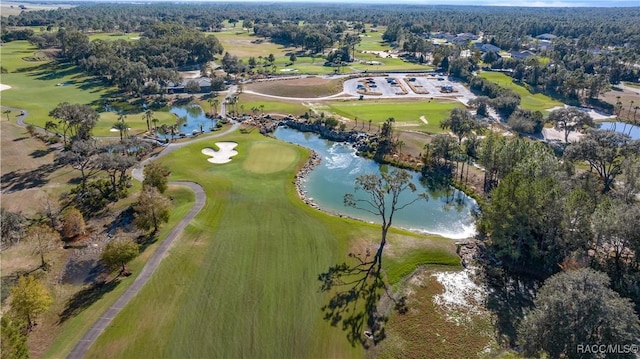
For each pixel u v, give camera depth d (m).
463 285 56.94
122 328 47.72
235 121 134.75
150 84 166.25
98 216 73.94
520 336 41.47
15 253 61.75
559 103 165.62
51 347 45.28
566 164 78.50
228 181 87.69
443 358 45.22
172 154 102.25
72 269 59.41
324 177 95.06
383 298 53.78
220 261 59.97
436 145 98.06
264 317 49.84
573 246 58.34
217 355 44.88
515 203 58.47
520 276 58.91
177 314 49.94
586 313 35.31
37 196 80.12
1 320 42.34
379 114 143.62
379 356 45.31
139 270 57.75
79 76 194.00
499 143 86.94
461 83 196.25
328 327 48.81
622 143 82.31
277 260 60.56
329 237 66.69
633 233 52.25
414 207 82.50
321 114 135.25
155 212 67.38
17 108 141.25
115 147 93.31
